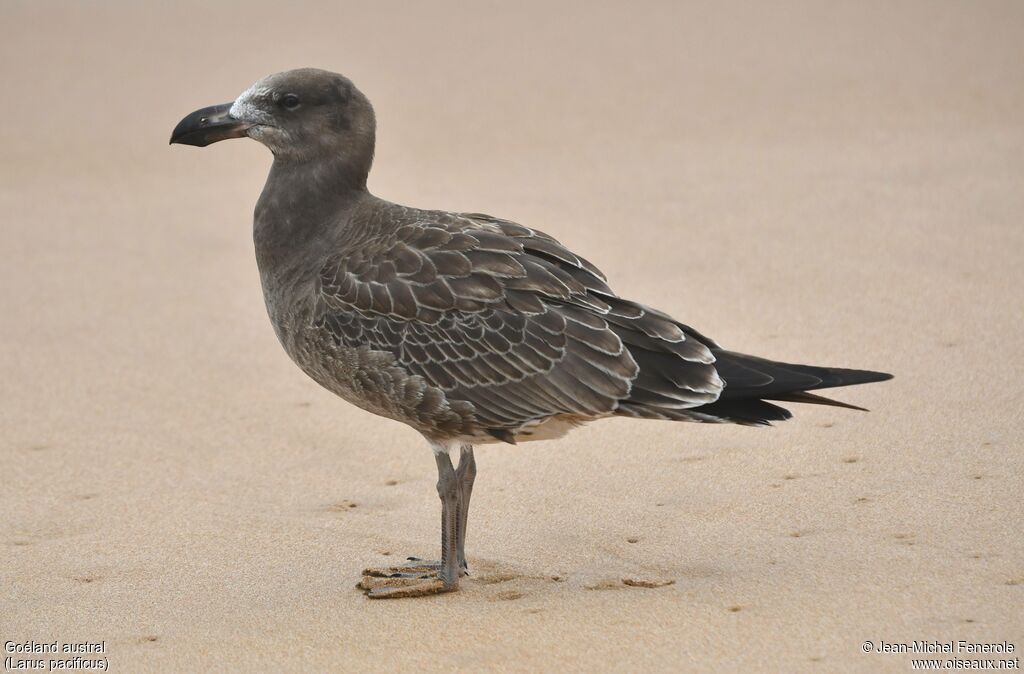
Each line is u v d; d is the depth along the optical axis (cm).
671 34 3244
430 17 3569
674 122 2552
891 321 1516
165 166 2447
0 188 2319
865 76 2742
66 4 3844
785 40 3094
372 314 1016
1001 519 1027
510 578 1016
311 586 1020
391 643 901
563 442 1291
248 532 1133
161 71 3112
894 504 1079
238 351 1608
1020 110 2414
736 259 1775
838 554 995
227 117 1119
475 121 2631
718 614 905
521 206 2070
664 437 1283
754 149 2330
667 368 977
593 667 843
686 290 1673
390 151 2438
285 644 910
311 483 1240
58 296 1794
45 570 1060
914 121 2409
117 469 1280
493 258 1010
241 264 1933
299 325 1060
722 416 965
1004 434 1197
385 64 3111
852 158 2212
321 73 1112
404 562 1067
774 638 863
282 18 3619
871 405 1296
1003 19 3081
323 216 1095
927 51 2883
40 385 1502
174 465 1288
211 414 1420
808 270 1709
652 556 1032
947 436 1207
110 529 1144
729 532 1063
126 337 1652
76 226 2105
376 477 1252
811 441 1234
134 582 1034
